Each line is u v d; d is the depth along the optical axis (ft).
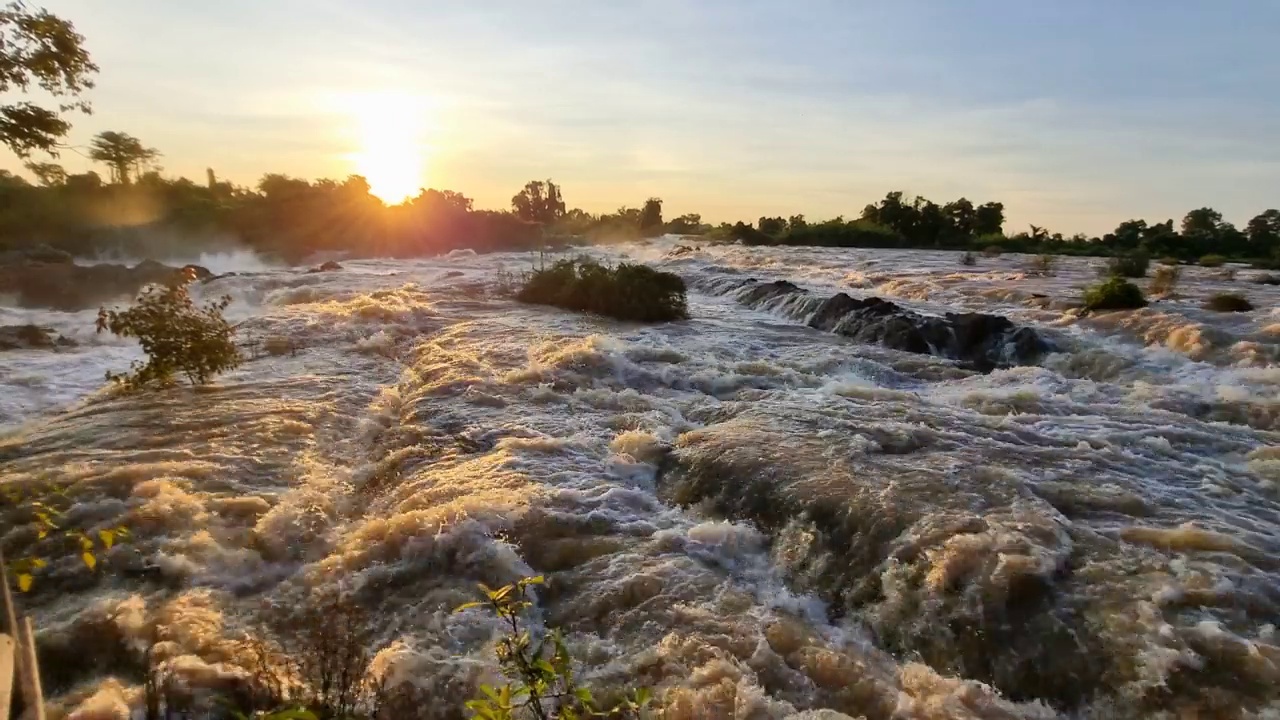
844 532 22.35
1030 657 17.35
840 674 17.25
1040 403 35.73
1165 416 33.53
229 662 17.66
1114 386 40.16
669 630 18.75
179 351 39.96
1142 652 16.57
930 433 30.04
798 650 18.03
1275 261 117.80
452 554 22.17
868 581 20.70
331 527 25.14
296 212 178.29
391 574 21.65
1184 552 20.42
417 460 29.68
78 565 21.72
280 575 22.22
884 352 49.83
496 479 26.68
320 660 17.65
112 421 33.88
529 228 198.59
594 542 22.81
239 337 52.37
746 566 22.35
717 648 17.88
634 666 17.48
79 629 18.71
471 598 20.30
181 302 41.32
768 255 135.23
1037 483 24.97
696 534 23.15
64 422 34.63
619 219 273.75
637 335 54.54
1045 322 57.26
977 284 80.79
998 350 48.85
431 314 62.44
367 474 29.48
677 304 63.72
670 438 31.19
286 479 28.14
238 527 24.31
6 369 51.37
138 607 19.72
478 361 44.19
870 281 88.43
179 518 24.25
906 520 21.97
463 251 165.89
